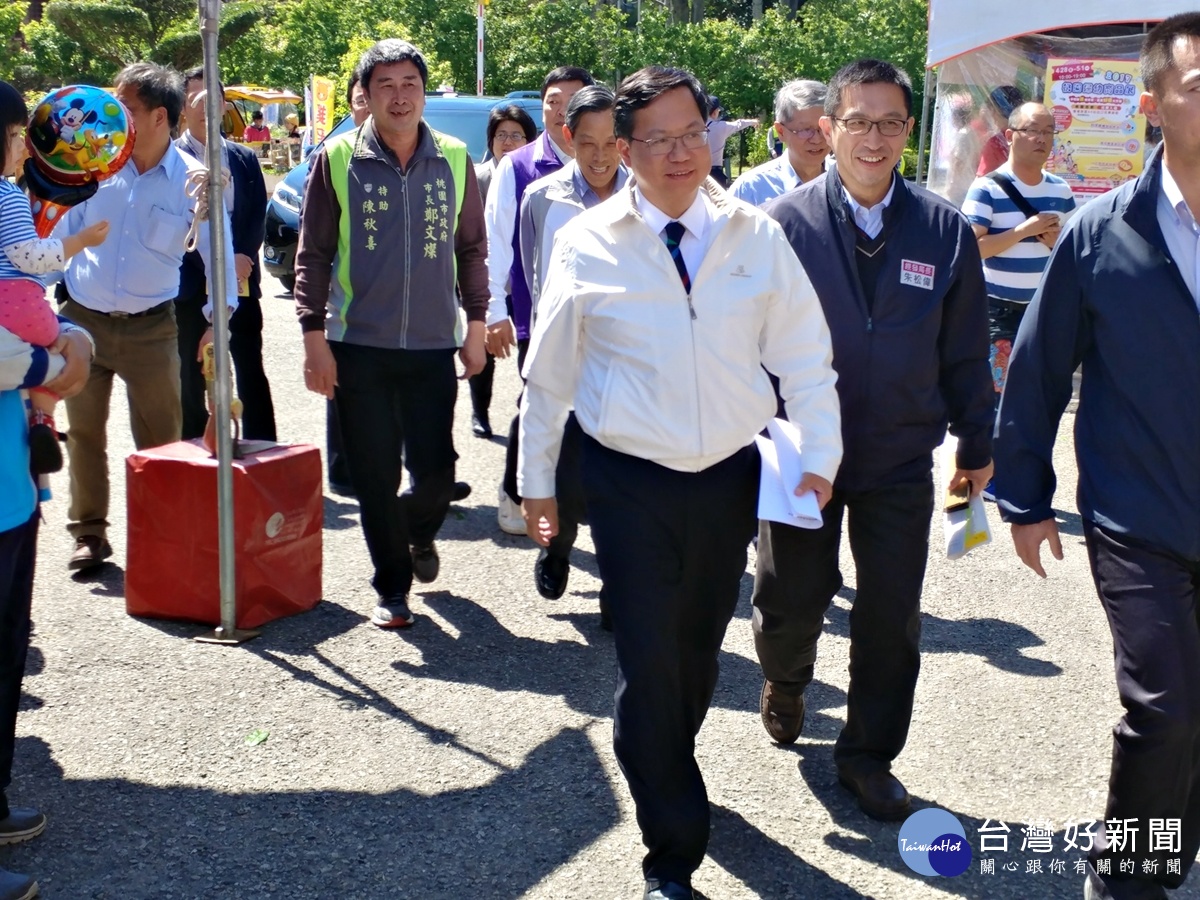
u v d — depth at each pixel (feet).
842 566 19.31
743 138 80.64
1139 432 9.35
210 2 14.28
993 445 10.34
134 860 10.75
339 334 15.31
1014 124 21.17
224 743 12.76
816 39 84.64
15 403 10.38
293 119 102.94
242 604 15.34
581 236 9.93
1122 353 9.36
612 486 9.97
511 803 11.79
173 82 16.75
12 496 10.28
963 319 11.16
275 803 11.69
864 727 11.54
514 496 18.56
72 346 10.82
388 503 15.65
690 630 10.41
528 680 14.52
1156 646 9.17
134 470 15.47
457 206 15.62
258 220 20.70
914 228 10.89
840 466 11.01
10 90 9.98
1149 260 9.24
